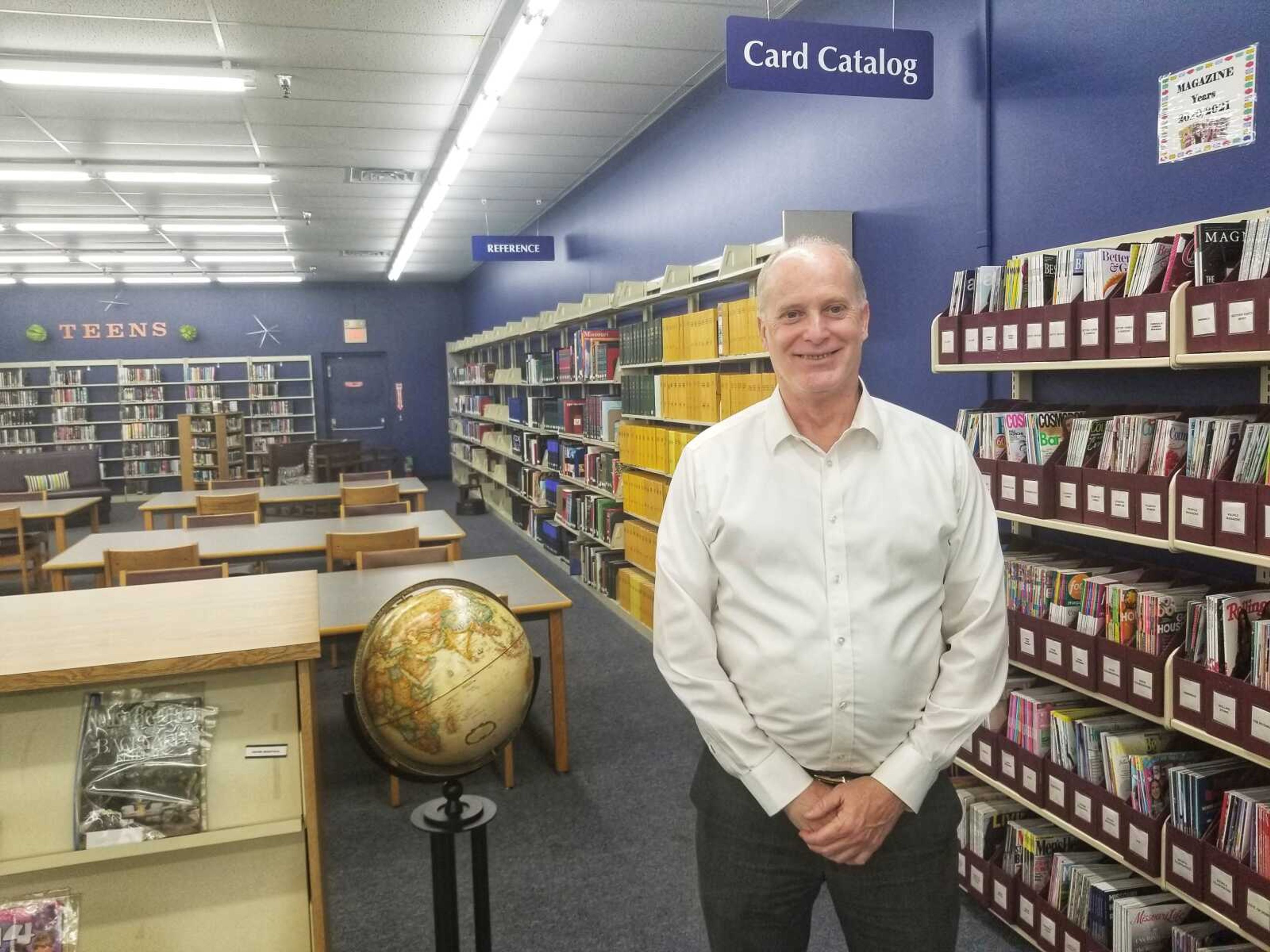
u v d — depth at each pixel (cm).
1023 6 292
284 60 490
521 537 917
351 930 261
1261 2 213
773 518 142
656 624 153
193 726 163
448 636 152
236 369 1411
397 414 1498
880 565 140
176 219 900
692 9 441
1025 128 294
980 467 255
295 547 493
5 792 156
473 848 173
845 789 138
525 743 396
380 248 1136
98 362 1331
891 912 145
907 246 361
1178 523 193
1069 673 226
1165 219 243
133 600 196
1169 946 210
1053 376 278
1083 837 221
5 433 1295
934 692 143
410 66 504
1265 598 188
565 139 679
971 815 264
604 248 767
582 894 276
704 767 157
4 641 164
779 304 138
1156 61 243
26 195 779
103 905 164
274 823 166
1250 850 182
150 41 457
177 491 1317
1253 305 172
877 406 146
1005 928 255
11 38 449
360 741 155
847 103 397
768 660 142
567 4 434
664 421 581
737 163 507
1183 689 193
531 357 857
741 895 149
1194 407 215
